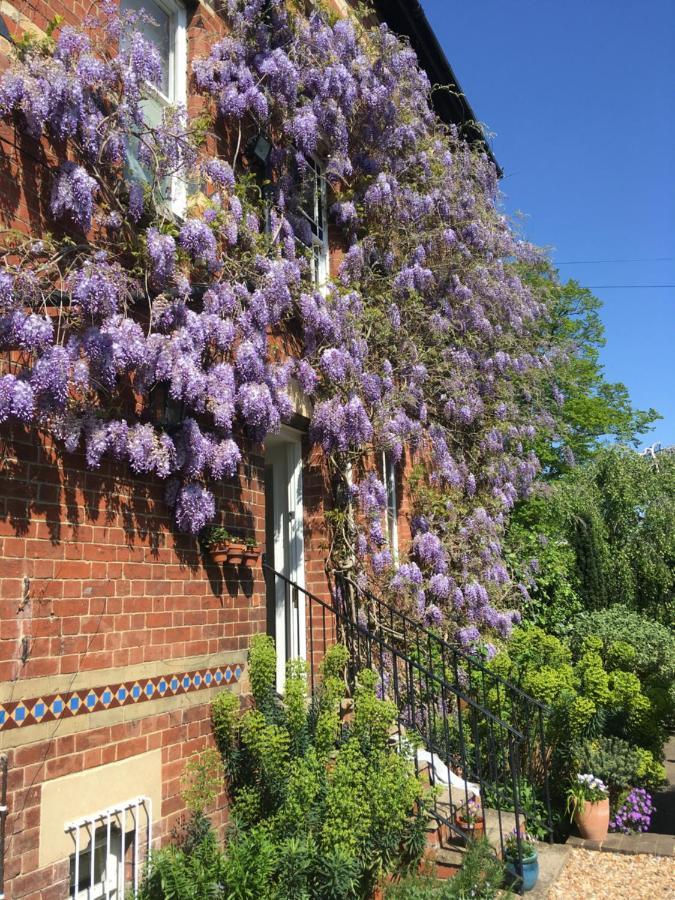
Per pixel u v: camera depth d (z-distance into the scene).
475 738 5.70
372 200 7.90
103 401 4.08
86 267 3.83
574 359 19.97
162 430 4.40
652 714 7.42
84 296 3.78
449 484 9.02
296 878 3.88
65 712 3.64
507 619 8.48
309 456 7.00
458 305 9.16
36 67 3.80
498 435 9.80
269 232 6.20
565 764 6.54
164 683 4.31
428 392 8.80
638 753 6.57
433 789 4.91
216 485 5.04
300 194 7.00
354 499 7.08
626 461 13.11
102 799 3.79
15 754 3.37
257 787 4.62
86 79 4.04
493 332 9.71
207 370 4.86
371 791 4.32
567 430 12.88
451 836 5.10
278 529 6.91
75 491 3.85
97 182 4.18
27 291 3.58
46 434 3.71
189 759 4.44
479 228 9.50
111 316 3.97
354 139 8.06
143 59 4.42
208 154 5.67
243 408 5.02
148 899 3.64
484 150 11.02
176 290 4.50
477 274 9.30
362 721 4.80
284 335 6.36
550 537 12.22
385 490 7.44
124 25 4.59
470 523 8.91
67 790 3.60
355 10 8.43
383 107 8.04
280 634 6.70
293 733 4.64
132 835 4.04
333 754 4.84
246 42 6.16
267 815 4.52
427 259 8.80
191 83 5.75
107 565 4.01
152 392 4.42
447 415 8.91
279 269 5.58
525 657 7.50
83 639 3.80
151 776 4.13
